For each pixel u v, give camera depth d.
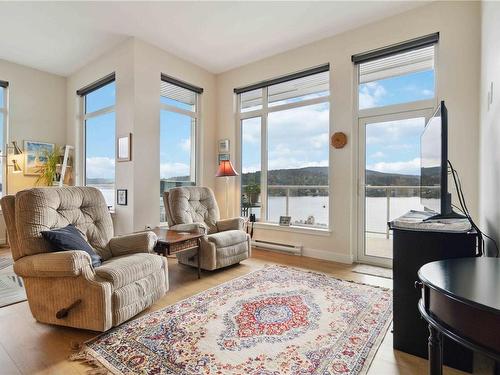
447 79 2.96
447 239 1.54
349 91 3.61
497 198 1.70
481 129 2.55
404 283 1.66
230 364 1.55
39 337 1.83
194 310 2.21
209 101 4.93
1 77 4.55
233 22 3.45
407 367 1.54
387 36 3.34
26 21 3.46
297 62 4.08
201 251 3.12
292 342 1.77
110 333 1.87
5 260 3.61
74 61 4.60
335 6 3.13
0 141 4.63
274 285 2.76
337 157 3.71
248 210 4.74
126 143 3.87
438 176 1.73
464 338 0.73
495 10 1.88
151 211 4.00
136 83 3.83
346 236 3.63
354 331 1.90
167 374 1.47
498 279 0.84
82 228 2.34
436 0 3.02
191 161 4.80
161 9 3.20
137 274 2.03
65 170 4.89
